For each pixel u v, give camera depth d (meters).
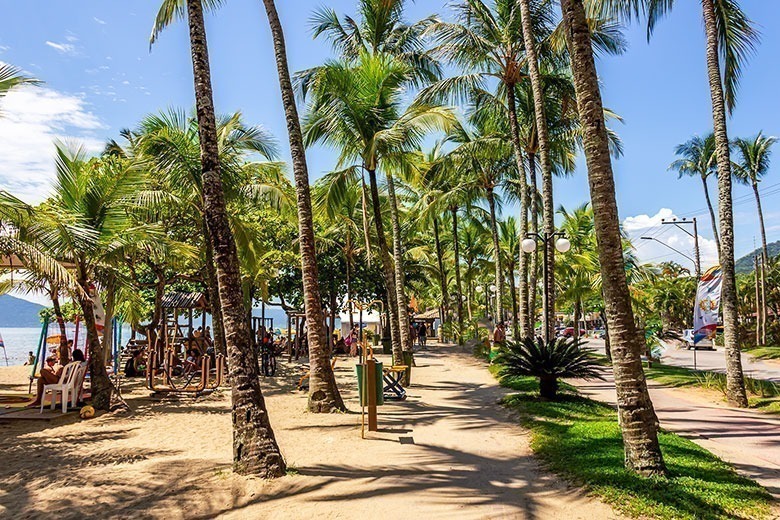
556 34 13.73
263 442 6.16
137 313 20.84
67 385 10.66
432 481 5.92
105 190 11.02
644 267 32.28
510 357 11.97
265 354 18.62
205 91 6.80
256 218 21.55
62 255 10.13
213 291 16.23
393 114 15.59
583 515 4.82
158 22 10.63
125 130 20.98
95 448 7.83
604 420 9.29
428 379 16.70
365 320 33.75
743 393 11.99
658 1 12.76
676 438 7.81
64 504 5.39
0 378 18.72
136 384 15.68
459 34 16.72
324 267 30.80
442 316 43.47
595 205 6.02
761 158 34.03
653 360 23.95
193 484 5.90
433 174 25.59
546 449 7.12
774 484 5.86
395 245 19.22
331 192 15.87
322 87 14.48
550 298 15.80
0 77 8.31
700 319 15.67
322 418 9.94
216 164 6.68
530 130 19.02
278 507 5.20
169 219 17.09
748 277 46.69
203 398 13.01
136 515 5.09
